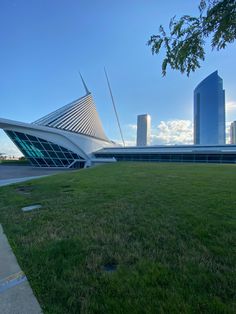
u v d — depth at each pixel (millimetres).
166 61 3180
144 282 2658
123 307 2275
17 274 3029
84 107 61625
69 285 2697
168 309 2207
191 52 3031
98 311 2246
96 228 4641
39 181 13672
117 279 2740
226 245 3588
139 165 24703
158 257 3289
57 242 4000
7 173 27234
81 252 3557
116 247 3688
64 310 2311
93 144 48906
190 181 10531
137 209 5879
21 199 8281
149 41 3152
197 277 2727
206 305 2230
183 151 38188
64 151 42562
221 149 36562
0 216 6047
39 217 5664
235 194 7270
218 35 2934
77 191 9102
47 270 3086
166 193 7699
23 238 4297
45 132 40250
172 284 2607
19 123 36125
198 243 3697
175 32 2986
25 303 2438
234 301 2297
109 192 8453
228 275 2742
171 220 4867
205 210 5484
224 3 2646
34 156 41250
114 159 43094
